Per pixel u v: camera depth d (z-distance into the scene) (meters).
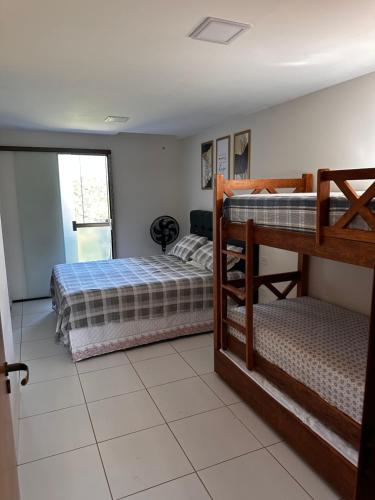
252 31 1.86
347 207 1.61
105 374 2.92
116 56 2.19
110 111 3.69
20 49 2.07
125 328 3.33
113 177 5.36
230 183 2.73
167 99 3.22
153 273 3.85
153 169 5.62
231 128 4.18
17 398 2.33
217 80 2.69
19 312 4.52
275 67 2.39
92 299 3.18
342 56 2.21
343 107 2.72
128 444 2.12
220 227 2.67
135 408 2.46
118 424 2.29
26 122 4.20
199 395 2.61
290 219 1.97
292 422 2.03
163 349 3.37
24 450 2.07
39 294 5.12
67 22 1.74
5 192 4.78
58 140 4.96
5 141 4.70
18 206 4.86
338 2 1.58
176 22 1.76
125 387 2.72
